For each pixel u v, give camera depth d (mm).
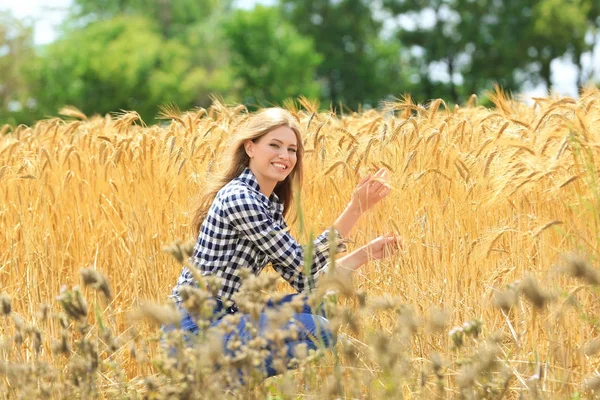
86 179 5656
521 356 4156
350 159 4785
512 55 41594
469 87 44000
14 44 34281
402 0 44844
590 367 3961
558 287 4047
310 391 3354
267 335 3148
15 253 5254
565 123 4359
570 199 4480
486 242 4426
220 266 3914
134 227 5121
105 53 34094
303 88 39781
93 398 3236
